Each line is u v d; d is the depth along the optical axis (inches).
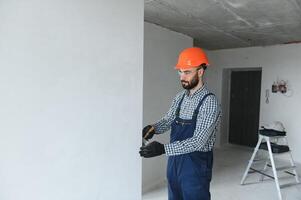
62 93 70.8
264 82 249.9
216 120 72.5
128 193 88.1
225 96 286.4
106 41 79.0
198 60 73.2
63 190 72.6
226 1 125.0
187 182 75.1
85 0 73.9
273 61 242.7
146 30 161.0
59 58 69.7
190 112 75.2
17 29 62.7
